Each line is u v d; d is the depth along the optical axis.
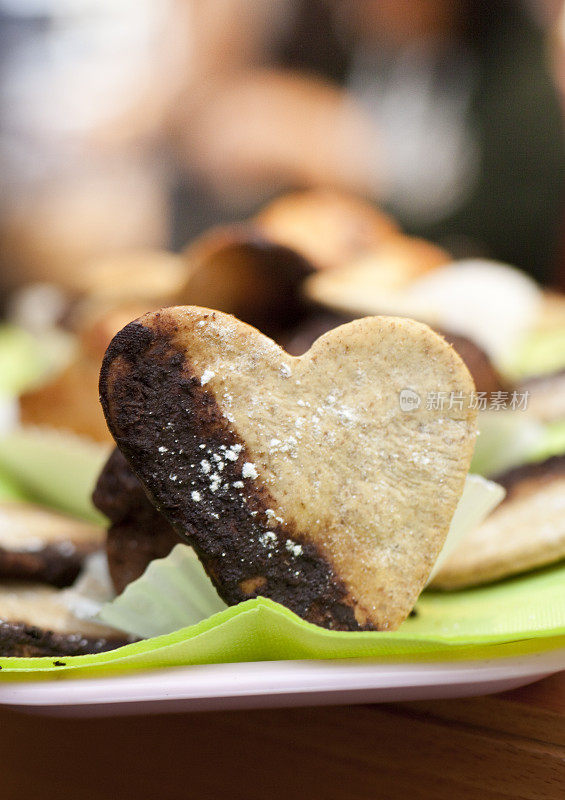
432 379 0.35
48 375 0.56
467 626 0.36
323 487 0.35
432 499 0.35
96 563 0.40
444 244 1.06
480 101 1.04
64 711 0.35
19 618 0.37
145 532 0.37
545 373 0.52
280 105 1.08
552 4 1.00
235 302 0.47
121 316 0.50
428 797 0.36
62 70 1.21
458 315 0.50
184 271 0.54
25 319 0.82
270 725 0.37
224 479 0.34
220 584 0.34
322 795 0.36
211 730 0.37
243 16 1.10
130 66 1.18
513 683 0.35
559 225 1.03
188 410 0.34
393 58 1.09
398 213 1.08
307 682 0.33
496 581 0.39
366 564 0.35
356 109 1.09
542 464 0.42
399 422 0.35
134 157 1.15
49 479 0.46
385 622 0.35
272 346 0.35
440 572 0.39
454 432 0.35
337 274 0.54
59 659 0.34
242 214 1.08
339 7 1.07
